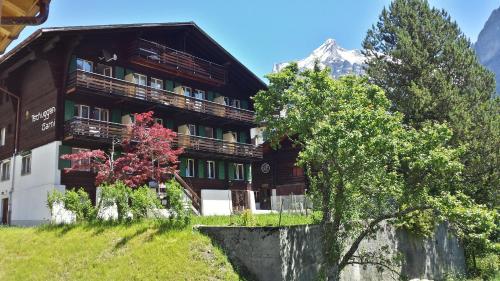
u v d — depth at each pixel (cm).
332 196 1329
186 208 1362
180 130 3084
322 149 1220
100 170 2148
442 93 2702
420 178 1261
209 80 3216
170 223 1330
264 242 1192
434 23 3095
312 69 1395
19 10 488
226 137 3447
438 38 3017
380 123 1179
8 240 1455
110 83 2531
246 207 3381
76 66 2500
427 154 1230
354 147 1137
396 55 2950
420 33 3052
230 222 1488
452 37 3080
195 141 3005
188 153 2966
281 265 1165
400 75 2988
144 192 1475
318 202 1402
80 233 1388
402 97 2884
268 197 3938
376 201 1347
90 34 2486
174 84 3091
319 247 1345
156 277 1101
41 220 2345
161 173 2270
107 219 1487
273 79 1387
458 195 1245
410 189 1264
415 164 1232
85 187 2428
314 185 1405
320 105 1295
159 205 1452
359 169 1244
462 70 2917
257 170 4044
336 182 1305
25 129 2650
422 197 1255
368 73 3067
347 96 1302
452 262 2338
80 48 2531
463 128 2512
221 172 3297
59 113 2411
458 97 2692
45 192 2361
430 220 1823
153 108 2828
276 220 1644
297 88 1330
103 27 2505
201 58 3297
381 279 1667
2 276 1222
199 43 3228
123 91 2597
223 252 1229
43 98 2523
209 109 3125
